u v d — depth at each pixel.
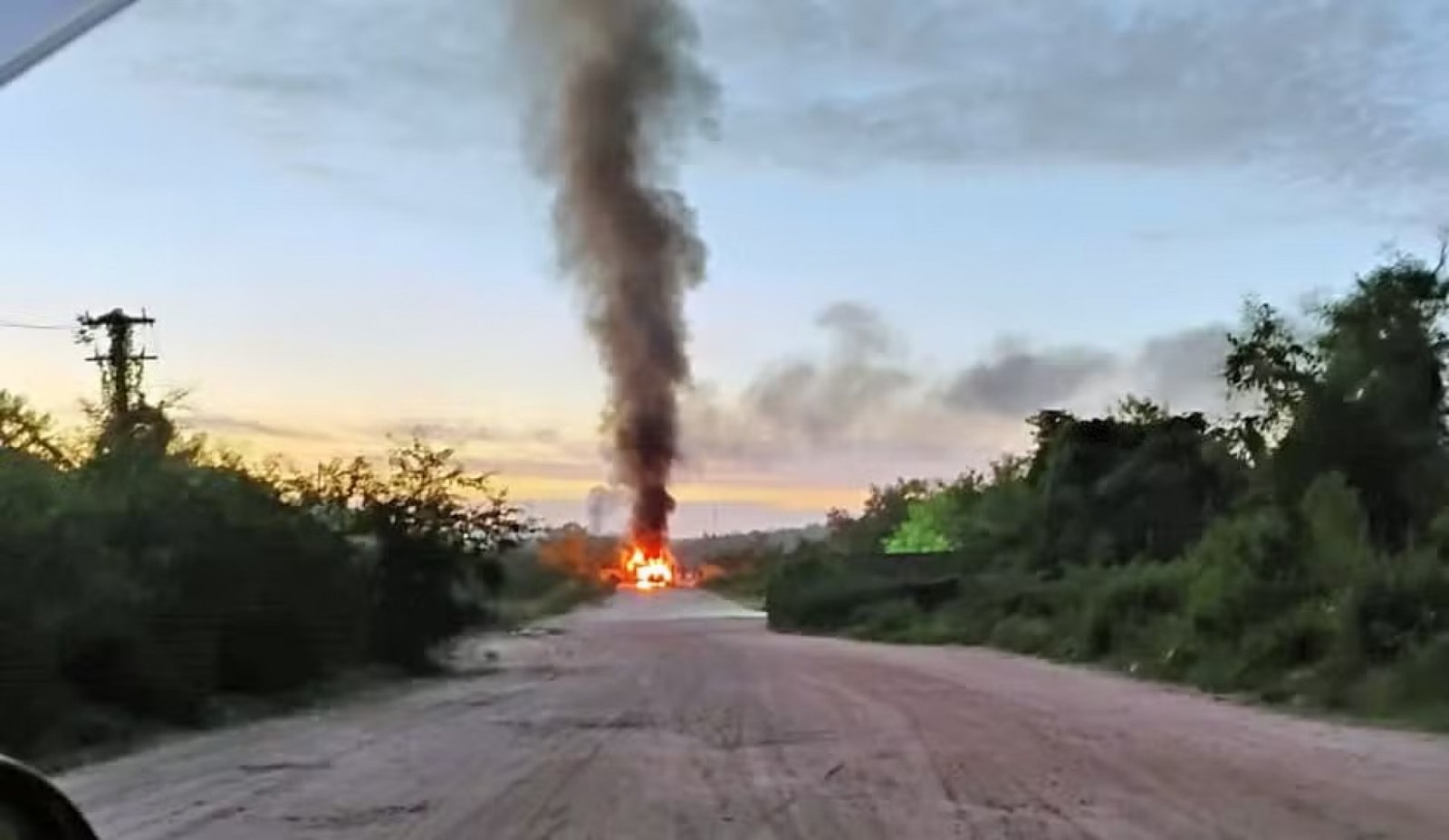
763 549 146.88
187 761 19.78
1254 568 35.00
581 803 15.23
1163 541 57.62
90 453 31.17
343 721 25.75
